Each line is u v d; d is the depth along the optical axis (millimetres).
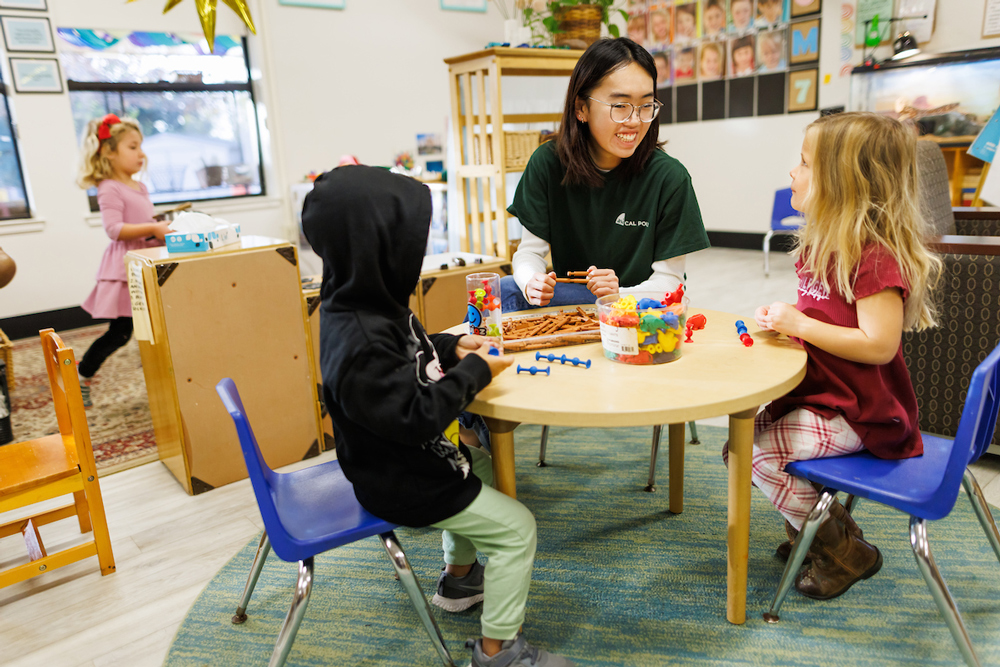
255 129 5539
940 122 4520
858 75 4820
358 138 5855
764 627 1512
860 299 1373
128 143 3076
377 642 1536
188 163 5320
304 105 5531
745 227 6535
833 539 1528
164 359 2193
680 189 1859
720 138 6527
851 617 1531
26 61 4430
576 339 1583
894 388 1471
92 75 4797
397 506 1242
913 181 1367
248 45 5355
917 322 1485
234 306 2252
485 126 2990
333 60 5605
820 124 1419
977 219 3016
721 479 2213
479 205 3248
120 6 4730
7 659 1542
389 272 1218
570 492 2184
